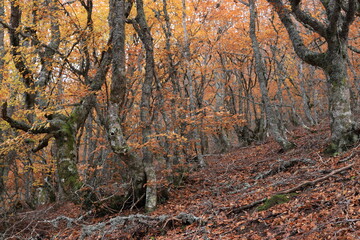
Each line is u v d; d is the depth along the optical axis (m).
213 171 11.54
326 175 5.87
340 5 7.20
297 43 8.82
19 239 7.30
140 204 8.20
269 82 20.61
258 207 5.41
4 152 8.95
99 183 8.87
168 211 7.02
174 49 11.35
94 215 8.05
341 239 3.31
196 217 5.71
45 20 8.55
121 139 7.73
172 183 9.66
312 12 14.48
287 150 11.07
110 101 7.73
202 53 17.75
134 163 7.88
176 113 10.41
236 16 16.30
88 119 13.87
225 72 19.91
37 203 14.44
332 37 7.88
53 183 13.21
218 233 4.85
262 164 10.55
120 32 7.59
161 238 5.49
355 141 7.73
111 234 6.08
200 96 17.52
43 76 9.34
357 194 4.41
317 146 9.88
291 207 4.82
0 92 9.66
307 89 23.84
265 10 16.45
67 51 9.97
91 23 8.39
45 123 8.55
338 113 8.01
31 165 11.87
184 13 13.52
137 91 11.67
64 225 8.13
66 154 8.68
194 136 12.31
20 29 8.62
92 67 10.76
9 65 10.80
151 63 8.29
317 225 3.83
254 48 11.63
